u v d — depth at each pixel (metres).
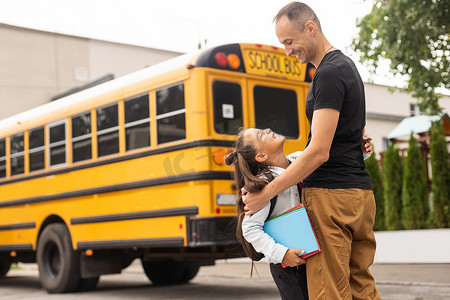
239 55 6.49
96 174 7.32
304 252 2.50
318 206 2.55
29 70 27.89
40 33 28.28
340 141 2.58
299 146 6.89
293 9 2.66
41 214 8.27
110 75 18.12
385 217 11.02
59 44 28.70
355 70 2.61
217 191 6.05
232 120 6.32
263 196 2.52
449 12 8.08
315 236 2.50
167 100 6.47
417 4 7.99
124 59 30.27
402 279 7.84
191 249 6.96
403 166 10.94
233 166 2.77
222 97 6.28
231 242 6.05
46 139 8.27
